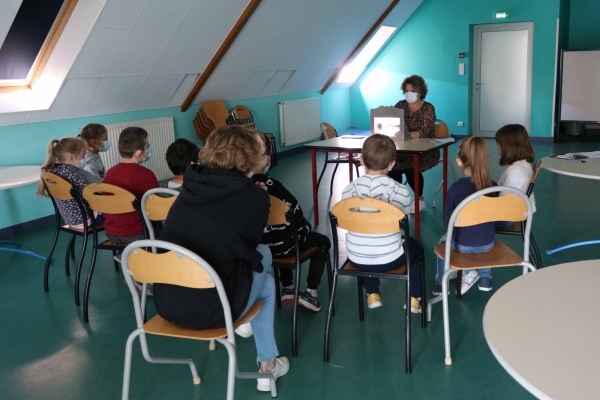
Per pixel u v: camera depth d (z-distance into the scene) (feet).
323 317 9.45
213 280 5.67
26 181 11.87
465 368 7.65
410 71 31.73
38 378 7.95
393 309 9.60
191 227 6.01
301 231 8.39
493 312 4.25
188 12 16.76
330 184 18.61
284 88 26.99
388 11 27.17
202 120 21.68
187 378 7.78
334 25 24.38
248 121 24.16
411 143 14.12
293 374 7.75
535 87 28.58
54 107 16.16
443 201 15.65
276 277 9.91
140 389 7.54
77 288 10.38
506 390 7.09
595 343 3.72
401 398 7.04
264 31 20.68
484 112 30.73
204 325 6.07
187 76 20.17
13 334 9.34
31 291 11.21
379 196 8.07
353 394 7.19
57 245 14.32
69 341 9.03
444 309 7.70
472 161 8.30
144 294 8.31
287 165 24.88
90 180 11.32
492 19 28.76
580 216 14.48
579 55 26.45
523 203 7.59
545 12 27.50
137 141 9.89
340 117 33.30
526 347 3.72
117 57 16.35
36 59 15.31
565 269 5.07
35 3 13.96
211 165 6.27
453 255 8.28
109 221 9.84
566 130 29.55
